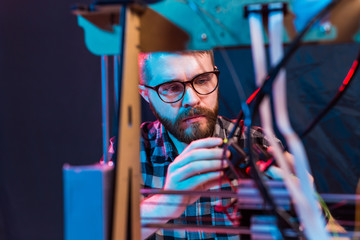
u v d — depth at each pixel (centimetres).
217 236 94
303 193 33
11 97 165
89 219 35
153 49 43
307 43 41
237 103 130
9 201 169
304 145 134
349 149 132
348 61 129
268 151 51
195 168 59
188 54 79
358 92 129
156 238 96
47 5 161
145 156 107
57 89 163
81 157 164
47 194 168
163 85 80
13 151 167
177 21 41
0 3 162
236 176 44
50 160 166
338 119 132
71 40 161
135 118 40
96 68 160
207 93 80
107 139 52
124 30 37
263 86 34
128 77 38
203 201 93
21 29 162
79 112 163
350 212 49
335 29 39
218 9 41
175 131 82
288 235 38
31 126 166
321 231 33
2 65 164
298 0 38
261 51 38
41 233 169
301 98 134
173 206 65
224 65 131
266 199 35
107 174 35
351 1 37
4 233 170
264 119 36
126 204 37
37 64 163
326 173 133
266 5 39
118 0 38
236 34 41
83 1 155
